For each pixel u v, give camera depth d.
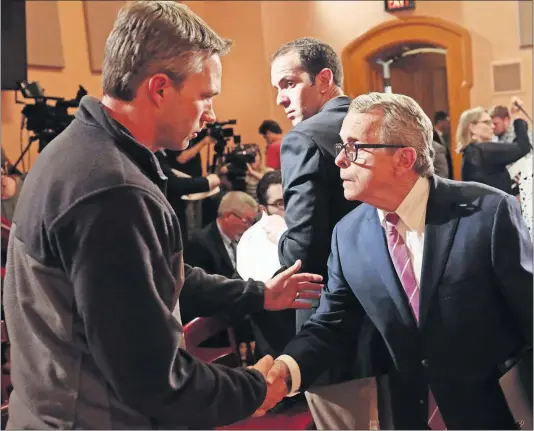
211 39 1.01
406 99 1.15
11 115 2.92
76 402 0.97
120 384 0.89
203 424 0.98
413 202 1.15
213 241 1.60
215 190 1.82
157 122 1.00
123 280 0.87
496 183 1.60
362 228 1.22
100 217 0.87
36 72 2.83
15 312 0.99
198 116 1.01
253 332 1.46
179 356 0.98
